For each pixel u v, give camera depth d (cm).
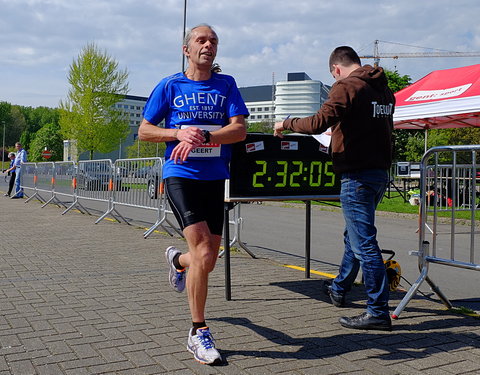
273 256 738
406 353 332
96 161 1145
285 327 384
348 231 396
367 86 381
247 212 1495
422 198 442
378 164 384
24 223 1041
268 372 298
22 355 320
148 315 409
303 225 1165
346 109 373
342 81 381
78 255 686
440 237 986
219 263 654
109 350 330
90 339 350
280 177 514
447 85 988
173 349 333
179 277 380
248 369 302
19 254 683
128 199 1005
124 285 514
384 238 968
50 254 689
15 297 461
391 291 513
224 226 466
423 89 1033
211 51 338
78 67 3866
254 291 501
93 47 3888
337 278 446
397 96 1084
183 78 346
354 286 528
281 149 513
